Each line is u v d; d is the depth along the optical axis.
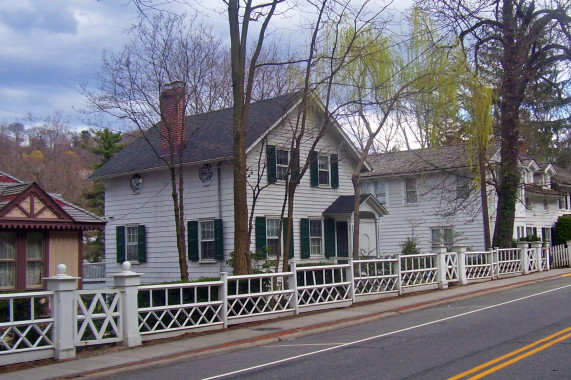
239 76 17.34
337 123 22.02
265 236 24.14
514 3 27.11
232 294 15.08
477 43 26.67
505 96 27.78
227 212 24.06
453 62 23.09
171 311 13.60
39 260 17.95
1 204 16.92
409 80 21.11
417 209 37.00
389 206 38.19
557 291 19.69
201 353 11.57
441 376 8.19
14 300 11.73
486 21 27.08
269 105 25.88
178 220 21.73
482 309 16.19
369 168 29.91
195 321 14.08
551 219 42.94
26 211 17.22
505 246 28.39
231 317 14.54
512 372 8.19
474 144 26.22
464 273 23.19
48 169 53.88
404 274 20.45
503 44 27.48
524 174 37.44
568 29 26.72
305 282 16.73
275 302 16.05
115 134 42.78
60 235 18.47
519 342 10.47
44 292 11.08
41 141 62.19
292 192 18.78
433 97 22.22
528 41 26.89
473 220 32.72
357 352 10.70
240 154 17.19
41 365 10.62
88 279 30.17
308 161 18.47
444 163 35.09
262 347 12.38
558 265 31.53
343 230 27.61
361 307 17.62
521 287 22.69
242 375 9.32
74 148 62.84
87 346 11.80
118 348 11.94
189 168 25.56
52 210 17.80
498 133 30.20
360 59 20.11
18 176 51.19
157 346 12.24
